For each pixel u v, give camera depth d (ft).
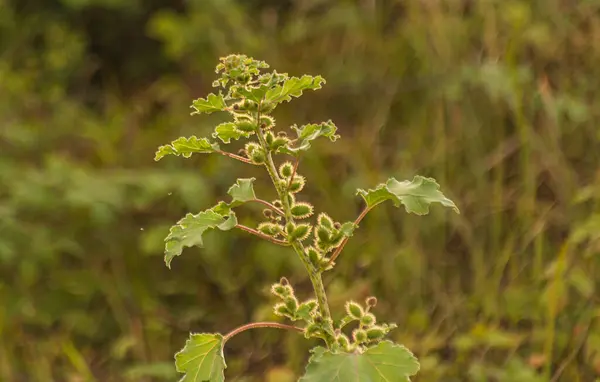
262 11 20.51
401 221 13.43
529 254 12.09
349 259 13.03
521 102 12.85
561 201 12.76
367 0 17.43
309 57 17.75
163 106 19.76
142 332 13.33
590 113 13.62
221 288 14.17
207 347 5.46
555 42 14.67
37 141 18.22
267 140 5.53
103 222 14.82
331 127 5.56
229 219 5.35
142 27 22.22
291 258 13.58
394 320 11.99
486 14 15.05
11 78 20.31
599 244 11.30
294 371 11.37
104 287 14.53
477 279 11.96
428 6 15.69
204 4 19.65
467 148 13.71
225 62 5.41
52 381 12.84
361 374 4.61
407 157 14.05
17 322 14.15
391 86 15.70
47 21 22.49
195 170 16.11
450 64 14.94
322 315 5.44
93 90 21.77
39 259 14.90
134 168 17.08
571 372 10.05
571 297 11.00
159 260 14.89
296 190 5.57
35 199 15.38
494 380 10.57
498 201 12.60
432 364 10.64
